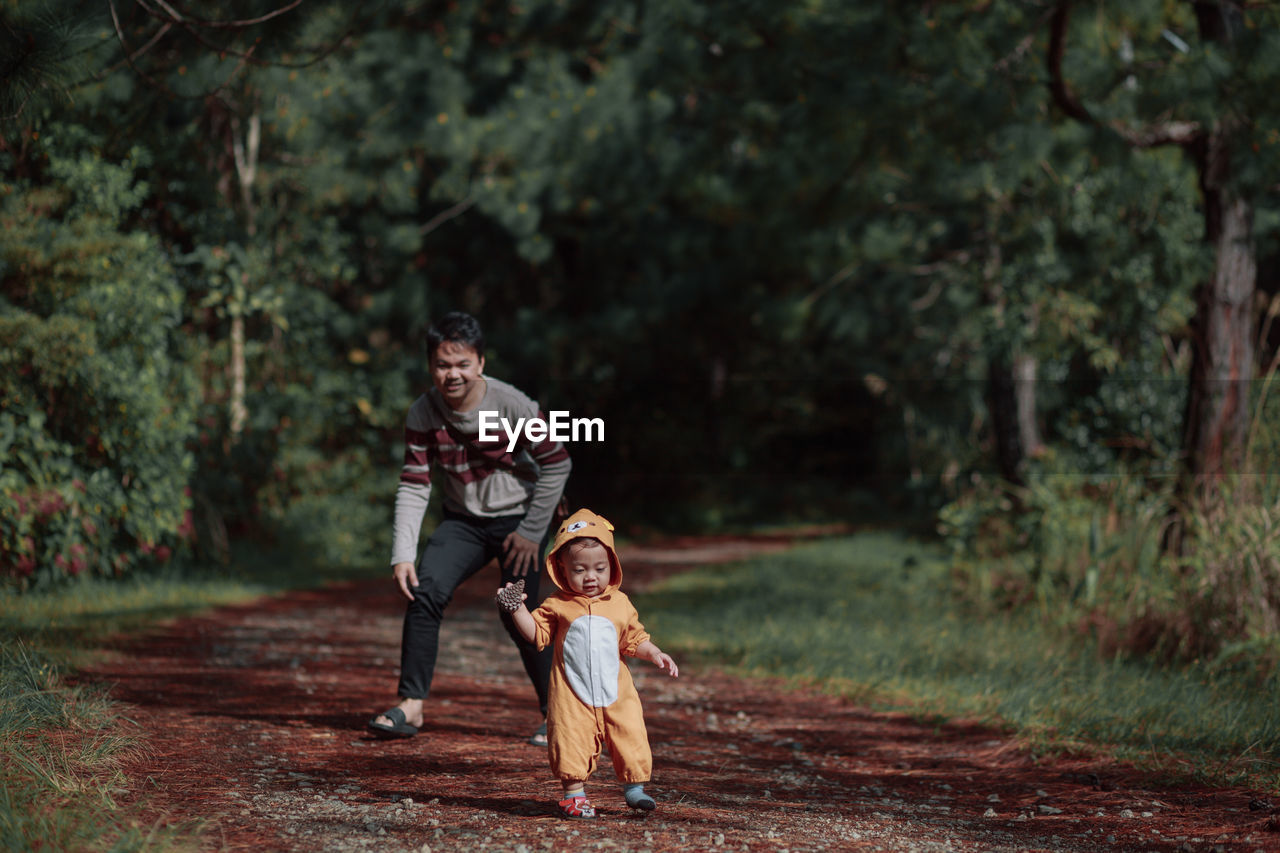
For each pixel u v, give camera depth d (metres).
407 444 5.05
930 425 21.69
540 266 25.02
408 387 17.56
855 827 3.88
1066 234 13.98
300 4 6.88
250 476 13.72
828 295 21.86
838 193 14.30
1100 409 13.21
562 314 23.59
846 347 30.42
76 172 9.53
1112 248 13.37
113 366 9.25
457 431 4.89
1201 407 9.14
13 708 4.20
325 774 4.27
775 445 35.84
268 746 4.67
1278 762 4.59
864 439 35.16
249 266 13.34
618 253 23.41
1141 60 9.67
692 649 9.03
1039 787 4.61
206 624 8.70
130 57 6.35
